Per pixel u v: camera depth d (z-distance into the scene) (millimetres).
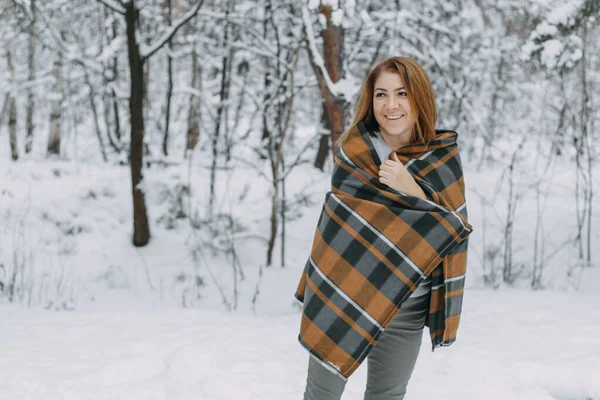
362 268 1818
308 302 1898
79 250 8531
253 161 12781
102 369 3172
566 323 4207
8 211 9148
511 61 11844
